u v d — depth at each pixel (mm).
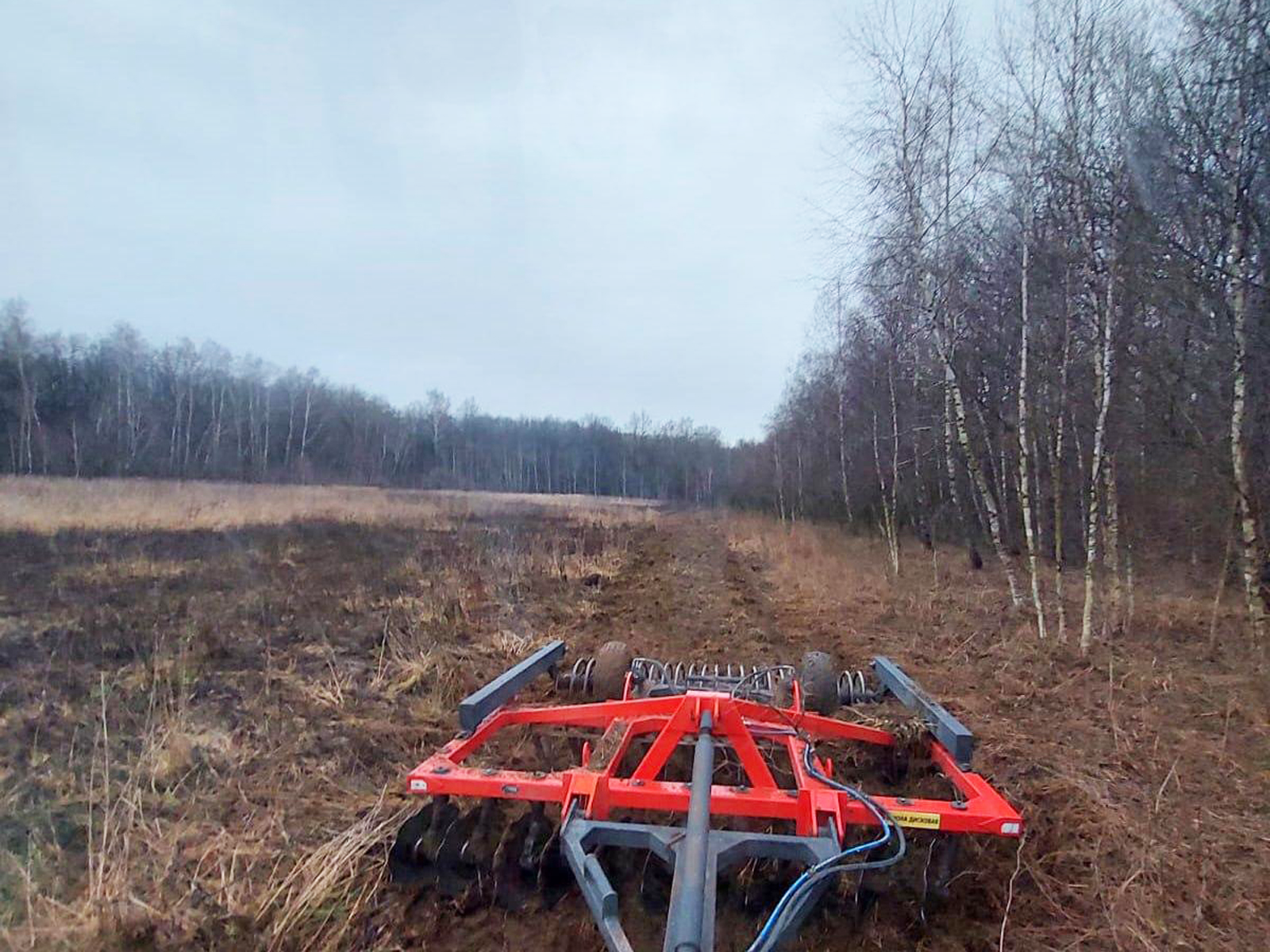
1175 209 12523
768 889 4742
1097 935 4461
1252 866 5148
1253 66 10742
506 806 5246
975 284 16031
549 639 11633
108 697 7613
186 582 14734
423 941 4270
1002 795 6066
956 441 22031
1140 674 9969
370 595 13719
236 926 4281
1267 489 12219
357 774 6227
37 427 59281
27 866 4660
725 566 23625
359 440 82562
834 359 28953
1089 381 14430
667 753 4957
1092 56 12328
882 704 7582
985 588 18578
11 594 12891
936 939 4461
